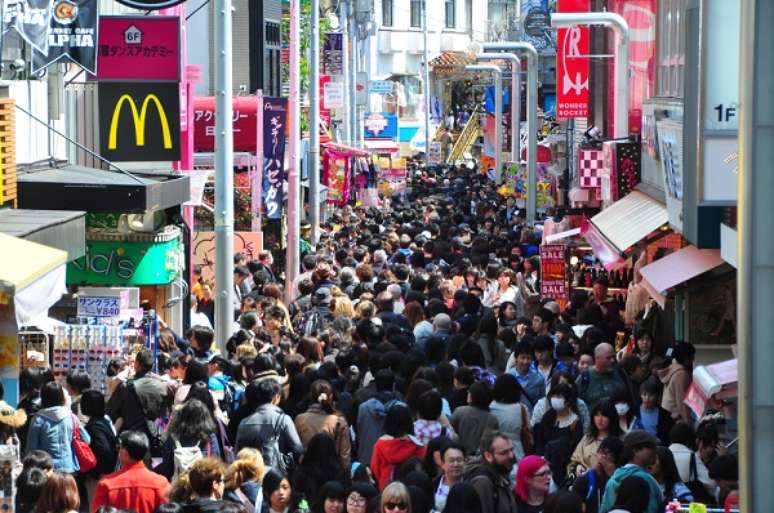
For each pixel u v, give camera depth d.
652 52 42.31
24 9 30.48
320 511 18.45
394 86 143.00
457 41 164.62
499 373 29.17
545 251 44.66
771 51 12.96
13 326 23.23
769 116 12.98
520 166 80.19
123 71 35.03
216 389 24.84
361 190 91.25
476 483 18.61
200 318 38.91
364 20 112.19
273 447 21.81
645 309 33.50
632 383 25.75
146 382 23.81
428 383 22.28
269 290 38.16
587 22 44.47
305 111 82.31
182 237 38.34
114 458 22.19
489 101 122.06
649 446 18.80
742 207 13.09
